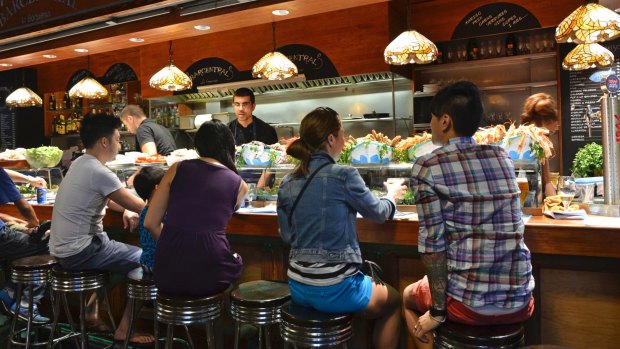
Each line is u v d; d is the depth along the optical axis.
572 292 2.23
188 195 2.31
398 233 2.44
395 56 4.09
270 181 3.23
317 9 3.72
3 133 8.81
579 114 5.42
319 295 2.06
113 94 8.00
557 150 5.71
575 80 5.43
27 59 5.18
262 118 7.09
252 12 3.76
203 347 3.16
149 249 2.66
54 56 5.08
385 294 2.22
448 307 1.87
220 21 3.96
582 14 3.09
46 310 3.96
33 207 3.79
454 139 1.89
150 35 4.32
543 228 2.16
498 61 5.86
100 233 2.92
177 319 2.24
